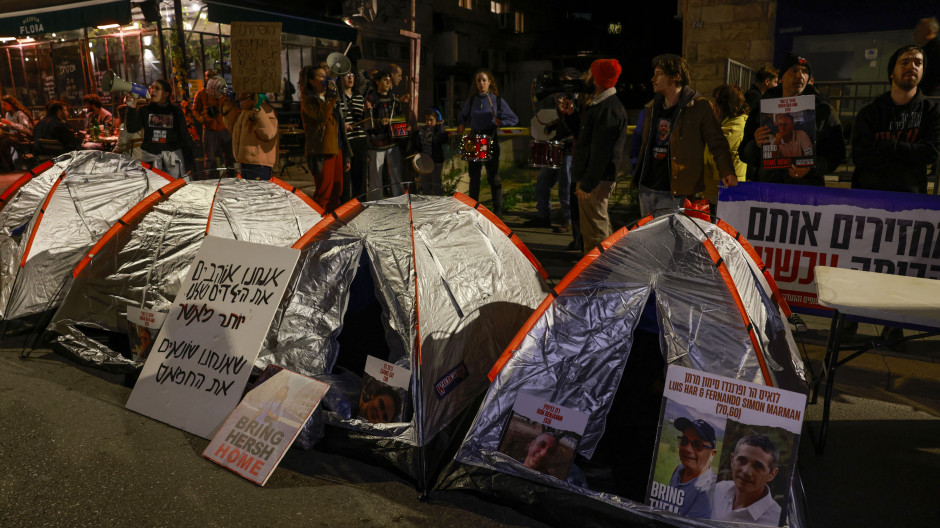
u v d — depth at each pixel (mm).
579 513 2746
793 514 2572
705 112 4609
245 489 3031
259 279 3760
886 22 8250
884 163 4348
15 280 4867
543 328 3174
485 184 10664
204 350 3754
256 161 6969
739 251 3299
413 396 3242
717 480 2664
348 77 7637
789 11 8766
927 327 3215
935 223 4082
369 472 3180
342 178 7645
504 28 23047
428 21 18922
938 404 3771
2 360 4477
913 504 2869
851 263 4383
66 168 4953
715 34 9234
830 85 8773
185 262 4348
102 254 4562
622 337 3104
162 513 2832
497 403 3123
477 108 7922
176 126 7996
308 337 3811
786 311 3621
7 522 2754
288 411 3326
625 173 9508
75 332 4574
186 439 3490
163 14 9391
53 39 12383
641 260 3145
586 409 3080
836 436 3447
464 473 3002
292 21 10367
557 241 7520
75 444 3410
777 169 4738
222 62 10297
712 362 2887
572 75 6727
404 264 3551
